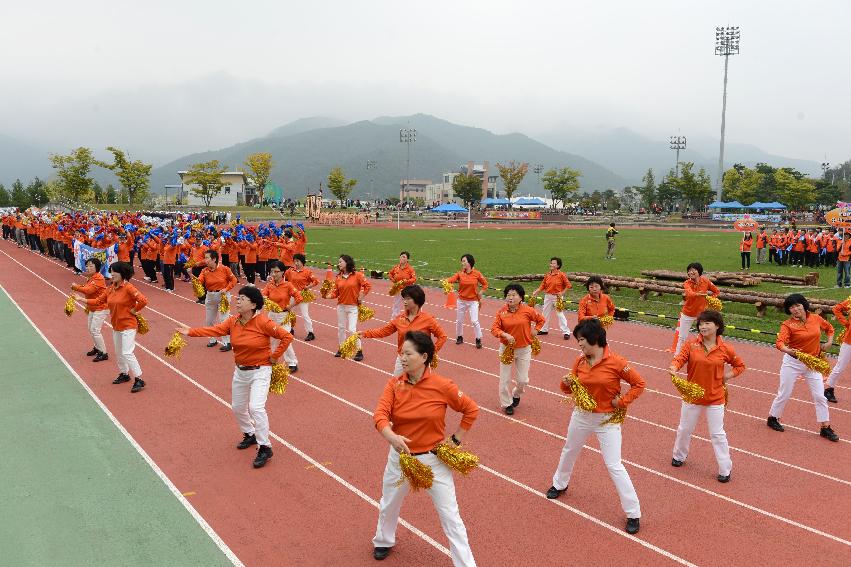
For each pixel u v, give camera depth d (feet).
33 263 96.32
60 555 18.35
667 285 66.59
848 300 33.35
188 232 85.51
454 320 56.70
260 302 24.54
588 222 274.98
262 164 306.55
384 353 43.34
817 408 28.45
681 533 20.06
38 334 47.21
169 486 22.85
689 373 24.14
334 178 322.75
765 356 43.50
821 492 23.11
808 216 275.39
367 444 27.04
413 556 18.56
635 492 21.97
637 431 29.14
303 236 82.02
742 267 96.27
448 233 192.54
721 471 23.77
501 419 30.55
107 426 28.76
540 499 22.27
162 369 38.27
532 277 79.56
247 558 18.30
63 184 247.70
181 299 65.82
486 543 19.30
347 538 19.52
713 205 274.36
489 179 458.50
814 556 18.78
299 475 23.93
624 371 20.20
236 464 24.81
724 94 281.95
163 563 17.99
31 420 29.43
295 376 37.29
